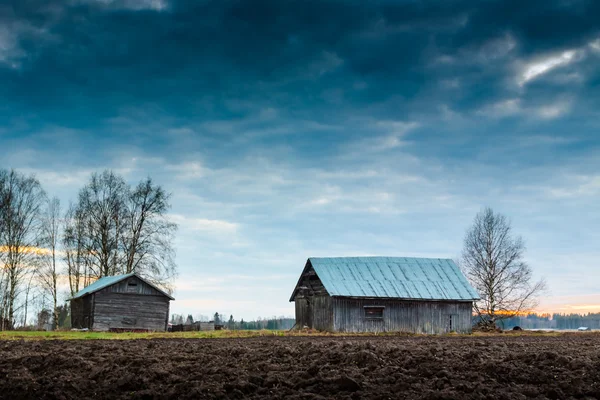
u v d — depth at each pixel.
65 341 28.98
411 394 14.74
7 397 14.83
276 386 15.58
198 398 14.36
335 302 52.62
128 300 56.19
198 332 43.12
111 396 14.68
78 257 63.56
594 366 17.98
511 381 16.38
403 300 54.38
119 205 64.00
